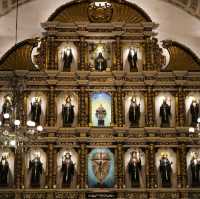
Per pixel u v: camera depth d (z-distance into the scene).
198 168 26.16
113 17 28.22
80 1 28.39
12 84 25.12
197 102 27.12
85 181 25.69
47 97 26.98
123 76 27.02
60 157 26.22
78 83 27.02
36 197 25.47
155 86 27.30
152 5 28.73
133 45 27.81
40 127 21.48
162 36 28.25
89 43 27.81
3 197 25.45
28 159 26.12
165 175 25.92
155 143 26.42
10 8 28.31
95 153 26.27
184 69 27.52
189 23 28.45
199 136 24.58
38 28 28.12
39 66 27.31
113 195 25.59
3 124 22.06
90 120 26.64
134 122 26.69
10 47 27.83
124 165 26.12
